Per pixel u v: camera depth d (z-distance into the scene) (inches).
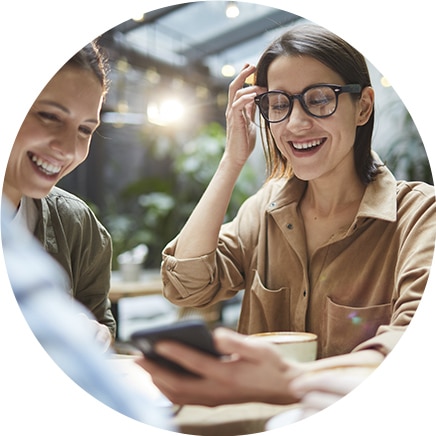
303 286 36.0
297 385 26.8
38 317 22.8
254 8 89.6
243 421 28.5
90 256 38.7
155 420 26.2
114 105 108.3
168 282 39.4
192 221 38.0
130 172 139.2
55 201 37.0
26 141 33.7
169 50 104.9
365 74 34.6
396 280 32.3
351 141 34.1
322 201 36.3
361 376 27.8
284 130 34.5
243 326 38.8
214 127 129.8
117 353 33.0
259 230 39.0
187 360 26.0
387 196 34.0
